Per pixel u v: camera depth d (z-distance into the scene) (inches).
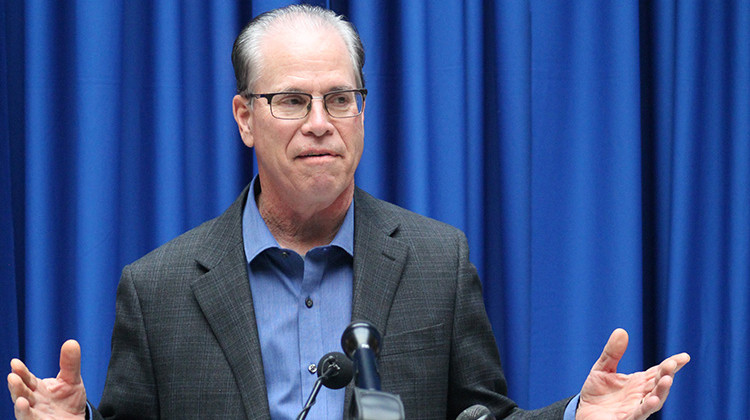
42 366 139.9
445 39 146.7
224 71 143.9
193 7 146.6
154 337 100.0
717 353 154.1
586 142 152.1
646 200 161.2
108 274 140.9
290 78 96.8
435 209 147.0
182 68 145.3
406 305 101.0
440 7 147.2
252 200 108.0
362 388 54.9
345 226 105.3
